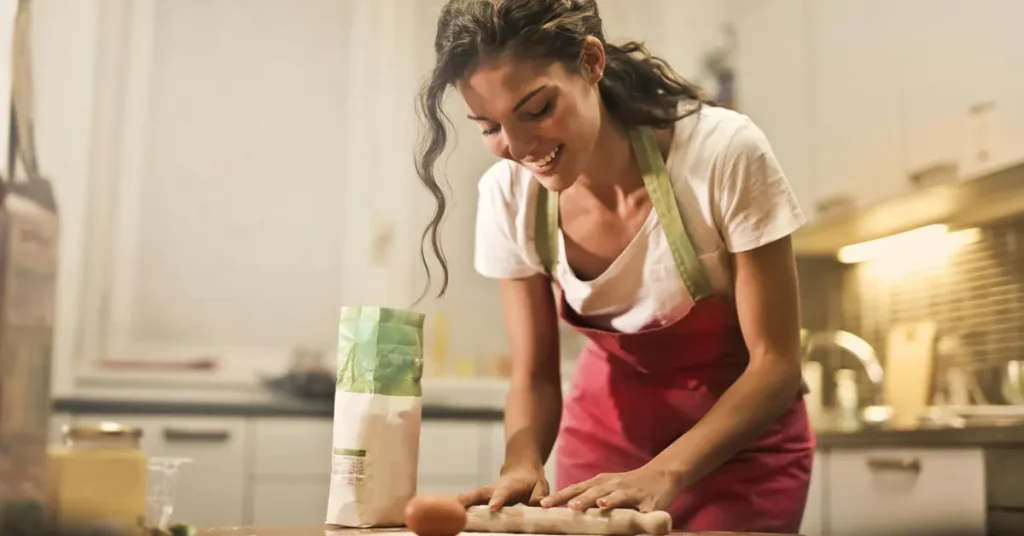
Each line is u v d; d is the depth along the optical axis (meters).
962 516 2.02
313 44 3.50
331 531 0.96
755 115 3.32
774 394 1.25
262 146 3.45
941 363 2.74
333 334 3.46
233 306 3.38
